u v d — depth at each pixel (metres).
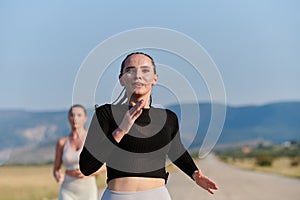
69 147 12.59
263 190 31.20
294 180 45.06
